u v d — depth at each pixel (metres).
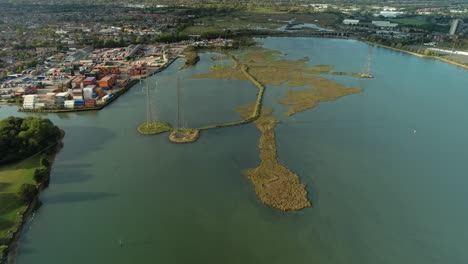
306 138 138.00
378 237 87.62
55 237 86.19
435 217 95.06
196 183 107.38
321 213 95.00
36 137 122.38
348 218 93.56
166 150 126.94
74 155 123.06
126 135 138.50
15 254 80.56
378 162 121.38
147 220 92.00
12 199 95.69
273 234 87.62
